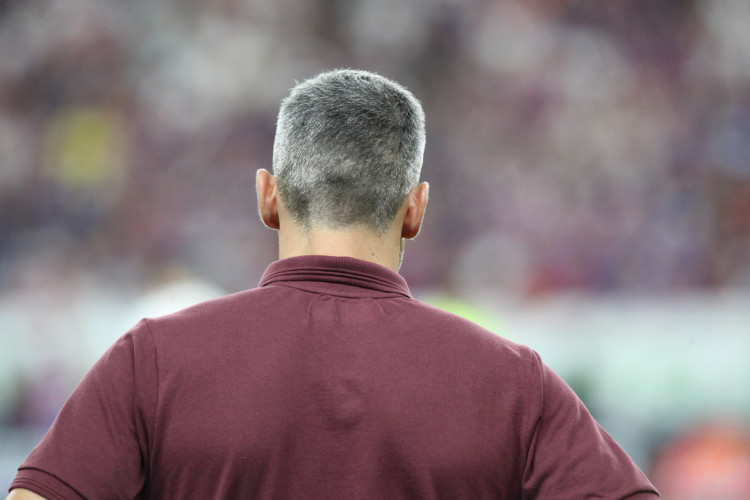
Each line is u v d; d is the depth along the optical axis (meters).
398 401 3.89
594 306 22.70
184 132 44.91
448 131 46.00
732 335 21.06
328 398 3.89
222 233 41.19
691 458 20.45
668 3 48.97
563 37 48.00
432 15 48.59
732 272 39.09
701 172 43.88
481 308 31.98
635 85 46.94
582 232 40.59
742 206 41.97
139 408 3.86
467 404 3.93
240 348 3.94
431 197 42.78
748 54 47.81
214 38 47.69
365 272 4.17
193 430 3.82
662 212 41.50
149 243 40.91
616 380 21.91
